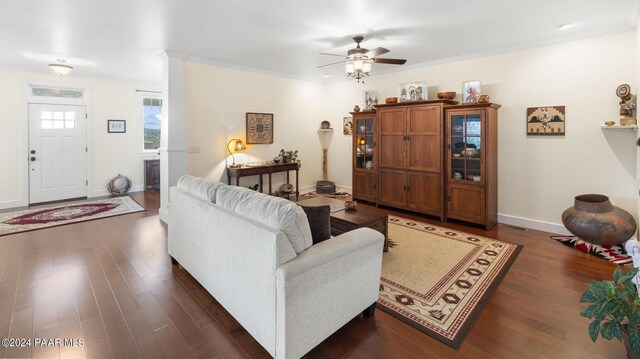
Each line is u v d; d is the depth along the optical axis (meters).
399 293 2.51
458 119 4.35
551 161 3.97
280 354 1.65
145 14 3.04
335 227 3.19
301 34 3.64
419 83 4.73
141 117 6.79
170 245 3.03
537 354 1.81
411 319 2.17
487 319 2.16
